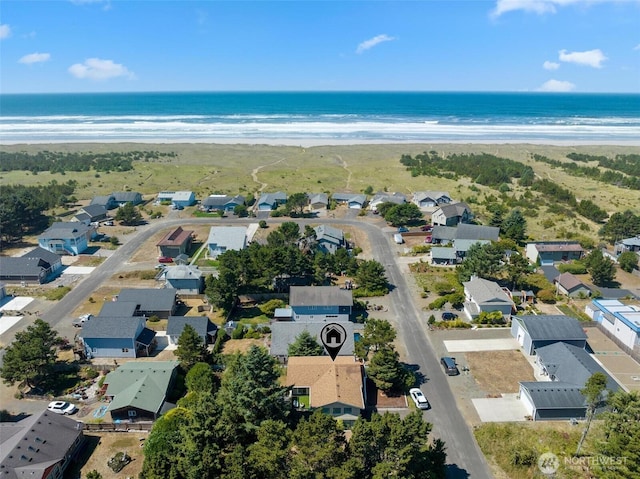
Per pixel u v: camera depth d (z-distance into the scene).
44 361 53.28
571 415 48.19
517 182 146.12
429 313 71.25
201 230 108.19
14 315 70.56
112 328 60.06
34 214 107.69
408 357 59.75
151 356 60.44
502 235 100.12
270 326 65.50
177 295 76.06
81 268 87.38
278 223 112.94
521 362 58.53
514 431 46.28
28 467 38.69
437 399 51.59
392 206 115.62
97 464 42.66
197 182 148.38
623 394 41.28
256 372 42.12
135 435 46.41
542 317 61.91
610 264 78.81
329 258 82.12
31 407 50.53
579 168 163.50
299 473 33.47
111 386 51.12
